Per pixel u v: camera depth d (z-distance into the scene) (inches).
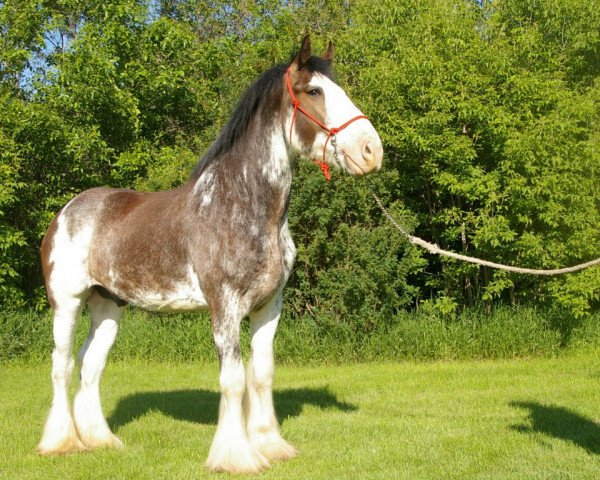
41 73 499.2
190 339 400.2
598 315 411.8
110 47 467.2
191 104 518.9
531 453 182.1
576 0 406.6
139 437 211.5
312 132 166.6
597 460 174.6
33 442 207.3
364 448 190.4
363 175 161.5
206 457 183.5
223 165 172.2
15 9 470.6
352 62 453.1
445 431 210.1
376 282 372.5
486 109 364.5
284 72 172.9
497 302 421.7
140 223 184.1
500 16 423.2
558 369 334.0
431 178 398.6
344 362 380.2
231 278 165.5
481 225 399.2
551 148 367.6
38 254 471.2
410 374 326.3
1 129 419.5
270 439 180.9
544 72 406.6
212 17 662.5
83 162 467.8
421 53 387.5
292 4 633.6
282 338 382.9
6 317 415.5
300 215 377.4
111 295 199.5
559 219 376.2
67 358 198.4
